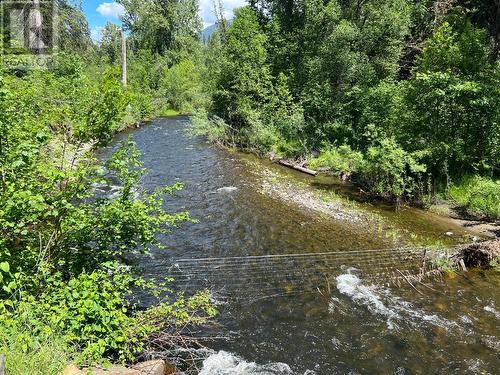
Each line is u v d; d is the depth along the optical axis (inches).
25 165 216.7
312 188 662.5
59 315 191.9
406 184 605.3
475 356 267.4
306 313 312.7
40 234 213.5
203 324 292.8
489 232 489.1
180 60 2365.9
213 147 998.4
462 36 642.2
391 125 676.7
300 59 1058.7
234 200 586.9
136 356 238.4
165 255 404.8
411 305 325.1
